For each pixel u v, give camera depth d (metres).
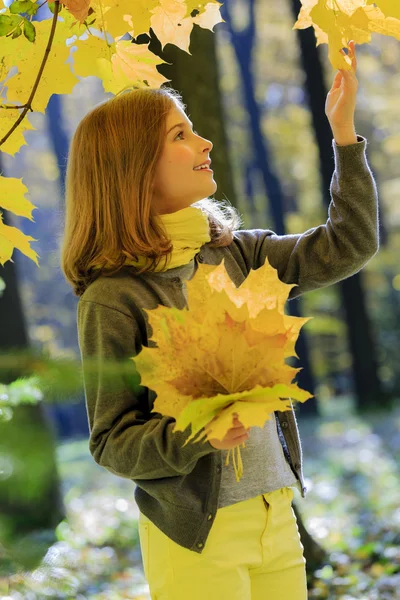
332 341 21.95
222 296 1.55
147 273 2.11
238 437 1.65
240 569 1.96
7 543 1.08
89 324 2.04
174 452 1.78
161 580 2.00
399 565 4.75
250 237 2.38
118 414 1.94
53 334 23.52
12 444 1.05
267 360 1.52
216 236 2.28
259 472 2.02
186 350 1.53
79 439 15.40
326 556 4.76
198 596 1.95
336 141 2.21
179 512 1.94
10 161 27.48
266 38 20.39
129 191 2.10
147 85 2.30
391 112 20.62
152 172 2.11
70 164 2.22
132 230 2.07
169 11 2.22
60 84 2.23
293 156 21.44
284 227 19.75
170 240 2.09
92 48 2.21
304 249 2.30
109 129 2.13
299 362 17.56
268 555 2.01
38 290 26.34
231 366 1.52
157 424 1.86
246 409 1.45
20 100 2.22
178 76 4.05
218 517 1.96
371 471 9.74
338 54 2.07
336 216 2.25
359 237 2.22
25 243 2.08
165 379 1.53
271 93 22.64
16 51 2.18
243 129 21.36
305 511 7.49
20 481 1.04
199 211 2.13
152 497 2.03
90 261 2.13
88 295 2.07
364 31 2.06
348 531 6.11
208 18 2.25
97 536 6.55
